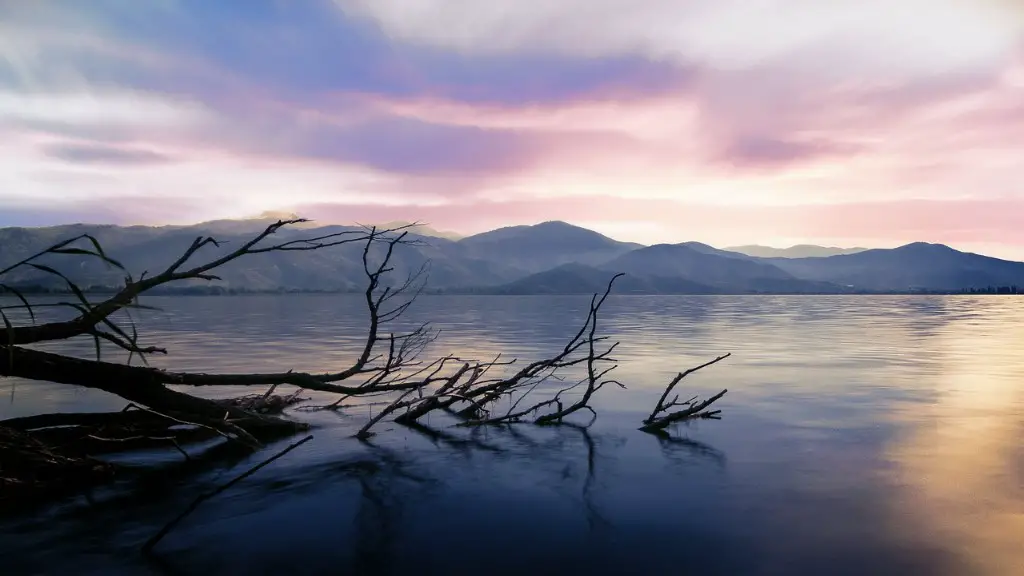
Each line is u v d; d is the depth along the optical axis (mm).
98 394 10523
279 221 6367
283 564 4051
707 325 36469
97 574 3906
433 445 7285
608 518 4844
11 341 5043
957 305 103062
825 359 16859
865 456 6699
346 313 59312
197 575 3887
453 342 22703
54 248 5078
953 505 5145
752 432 7949
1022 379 12852
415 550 4258
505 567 3992
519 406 10070
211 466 6320
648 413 9352
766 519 4820
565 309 74938
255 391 11094
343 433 7953
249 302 125562
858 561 4074
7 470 5539
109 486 5629
